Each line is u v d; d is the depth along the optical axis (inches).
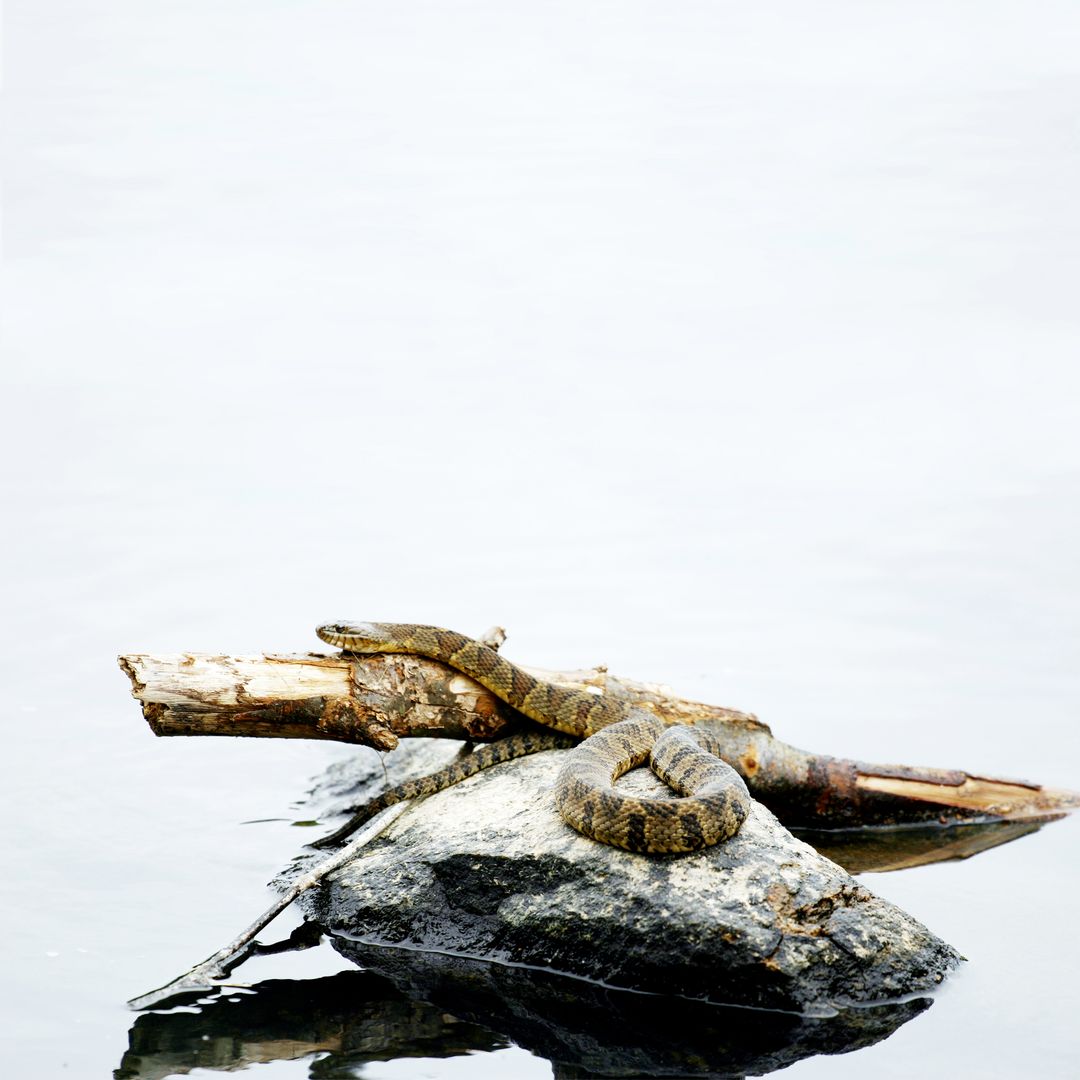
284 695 1819.6
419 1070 1382.9
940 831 2073.1
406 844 1761.8
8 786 2122.3
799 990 1488.7
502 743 1966.0
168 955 1624.0
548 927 1592.0
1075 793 2124.8
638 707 2010.3
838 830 2092.8
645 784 1784.0
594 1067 1386.6
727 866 1569.9
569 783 1680.6
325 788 2138.3
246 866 1875.0
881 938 1539.1
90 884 1807.3
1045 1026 1454.2
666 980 1523.1
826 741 2292.1
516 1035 1450.5
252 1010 1501.0
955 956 1590.8
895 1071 1374.3
